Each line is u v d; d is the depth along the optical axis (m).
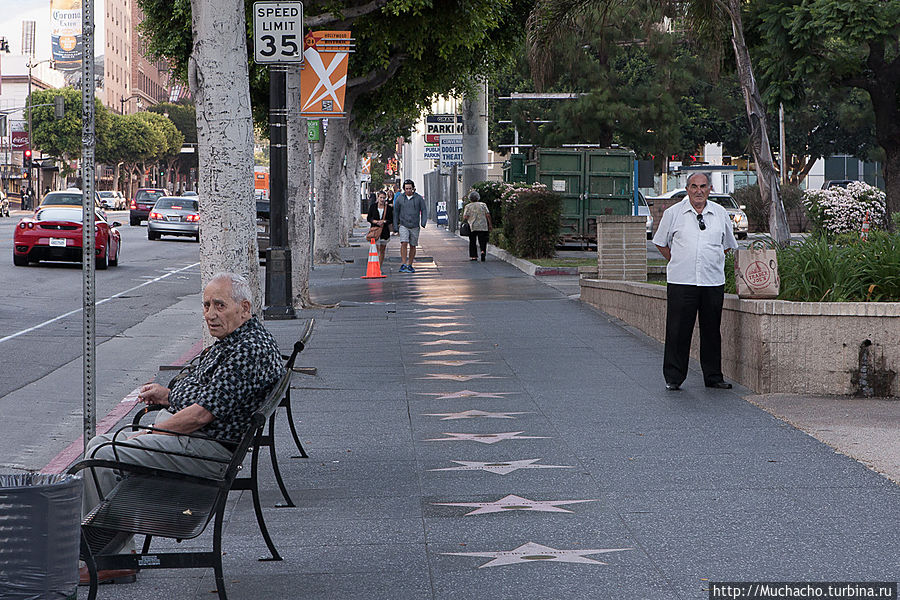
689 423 9.28
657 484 7.27
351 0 24.08
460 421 9.58
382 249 33.12
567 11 19.50
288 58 15.21
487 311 18.56
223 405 5.67
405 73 29.53
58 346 15.48
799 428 8.98
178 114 151.00
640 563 5.62
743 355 11.12
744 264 10.82
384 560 5.80
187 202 47.28
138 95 155.62
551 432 9.03
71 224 29.45
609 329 15.91
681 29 19.58
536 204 30.59
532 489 7.21
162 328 17.94
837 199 23.53
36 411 10.93
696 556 5.72
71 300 21.83
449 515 6.65
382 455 8.34
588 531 6.23
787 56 24.86
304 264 19.48
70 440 9.70
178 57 28.52
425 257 35.25
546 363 12.83
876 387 10.38
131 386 12.48
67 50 133.75
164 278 28.19
